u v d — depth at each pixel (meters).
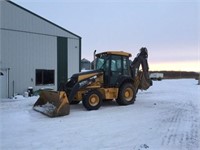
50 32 23.14
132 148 6.75
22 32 21.56
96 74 13.48
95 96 12.91
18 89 21.27
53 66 23.30
